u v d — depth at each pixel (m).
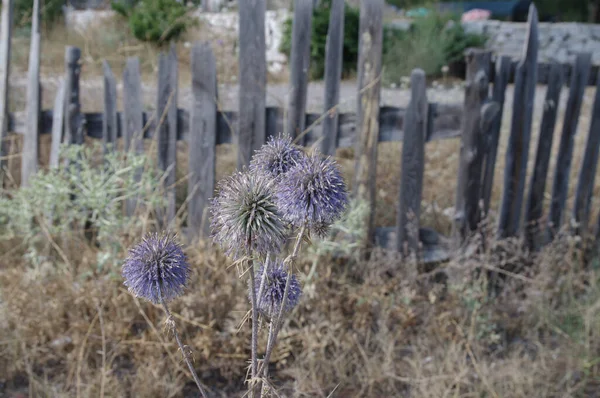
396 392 3.27
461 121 4.12
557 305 4.09
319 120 4.10
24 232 4.03
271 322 1.96
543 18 18.06
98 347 3.36
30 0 10.58
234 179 1.83
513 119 4.20
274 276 2.04
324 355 3.44
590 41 13.20
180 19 10.83
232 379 3.37
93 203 3.72
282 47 11.74
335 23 3.94
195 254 3.80
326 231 1.89
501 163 6.16
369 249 4.16
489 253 4.16
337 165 1.88
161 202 4.11
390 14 15.97
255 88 4.03
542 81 4.22
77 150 3.92
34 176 3.96
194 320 3.42
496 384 3.26
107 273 3.64
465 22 12.95
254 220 1.72
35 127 4.38
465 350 3.47
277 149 1.99
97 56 9.93
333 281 3.79
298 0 3.89
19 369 3.21
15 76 8.29
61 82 4.35
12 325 3.39
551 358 3.52
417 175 4.13
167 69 4.07
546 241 4.51
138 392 3.09
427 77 11.62
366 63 4.02
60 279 3.63
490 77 4.12
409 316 3.63
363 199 4.14
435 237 4.32
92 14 12.24
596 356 3.52
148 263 1.89
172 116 4.13
